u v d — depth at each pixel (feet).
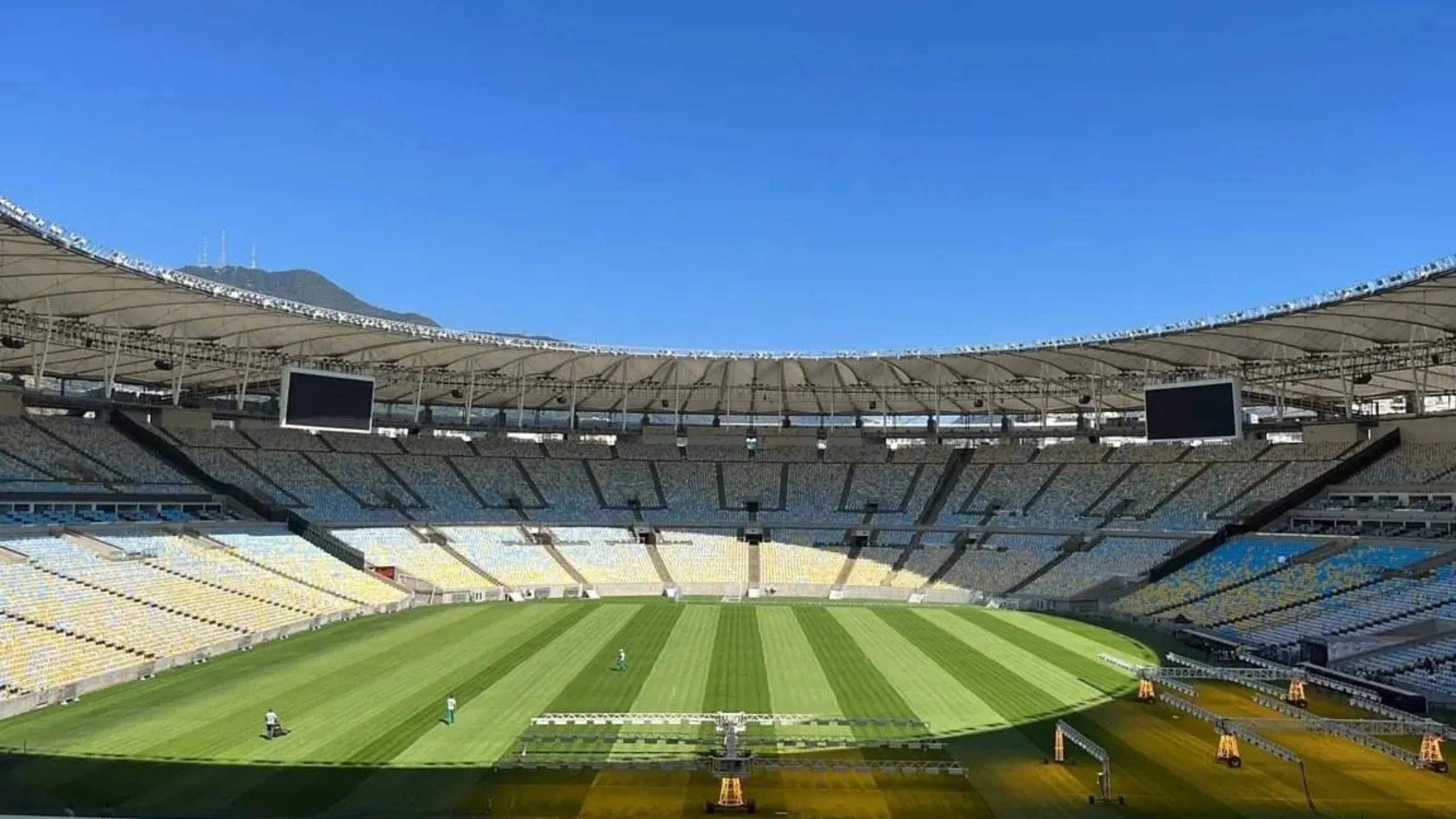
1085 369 237.86
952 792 87.92
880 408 303.27
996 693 127.24
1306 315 160.35
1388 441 216.33
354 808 81.87
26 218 118.01
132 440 220.64
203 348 214.69
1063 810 83.30
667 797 85.76
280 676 133.90
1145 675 129.18
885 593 235.20
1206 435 203.41
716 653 154.71
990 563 237.86
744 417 320.29
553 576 239.71
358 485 249.14
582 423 317.63
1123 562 221.46
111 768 91.86
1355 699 122.62
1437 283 135.44
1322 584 176.45
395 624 183.62
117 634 138.51
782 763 92.73
